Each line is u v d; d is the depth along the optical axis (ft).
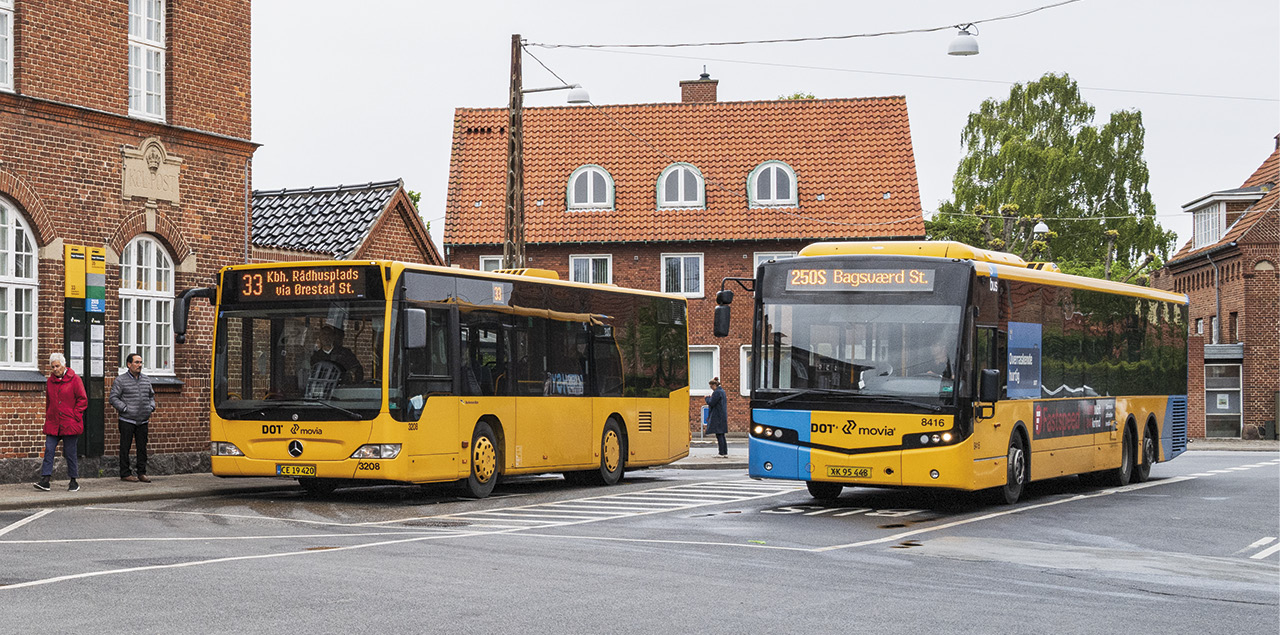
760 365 62.54
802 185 161.79
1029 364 67.46
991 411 61.87
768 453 61.93
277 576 37.37
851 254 62.18
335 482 69.46
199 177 79.77
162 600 33.06
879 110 167.43
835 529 53.31
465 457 66.49
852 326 61.26
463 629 29.96
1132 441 83.15
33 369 69.82
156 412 76.18
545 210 163.43
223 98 81.30
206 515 56.90
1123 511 63.46
